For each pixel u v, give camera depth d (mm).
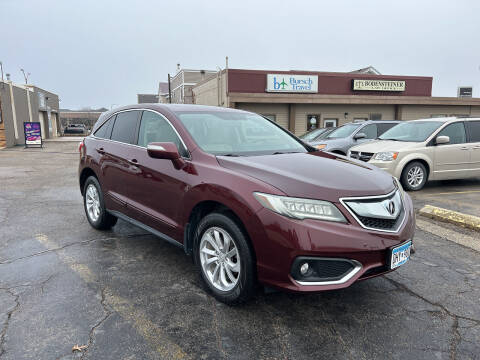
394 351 2422
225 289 2943
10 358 2279
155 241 4523
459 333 2633
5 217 5648
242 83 19047
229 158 3154
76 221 5434
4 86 23219
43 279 3410
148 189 3691
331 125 21391
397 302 3068
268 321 2756
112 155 4316
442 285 3385
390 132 8820
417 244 4457
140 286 3299
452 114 23094
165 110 3889
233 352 2391
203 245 3119
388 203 2793
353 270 2555
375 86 21109
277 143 3955
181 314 2832
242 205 2686
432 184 8711
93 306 2930
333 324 2732
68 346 2414
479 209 6113
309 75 19984
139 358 2312
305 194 2582
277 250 2525
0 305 2916
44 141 30734
